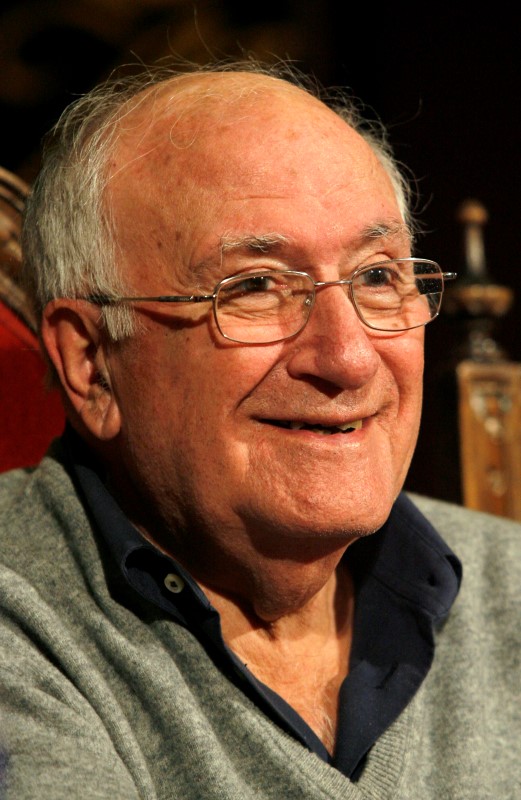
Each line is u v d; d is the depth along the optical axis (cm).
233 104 181
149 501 187
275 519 170
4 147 625
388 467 181
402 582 201
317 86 231
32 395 242
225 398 171
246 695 175
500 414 303
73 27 625
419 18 629
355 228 176
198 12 633
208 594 190
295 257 172
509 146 605
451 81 620
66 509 189
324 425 175
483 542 229
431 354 564
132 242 179
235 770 166
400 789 173
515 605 211
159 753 163
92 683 163
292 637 195
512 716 194
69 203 189
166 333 175
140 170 180
